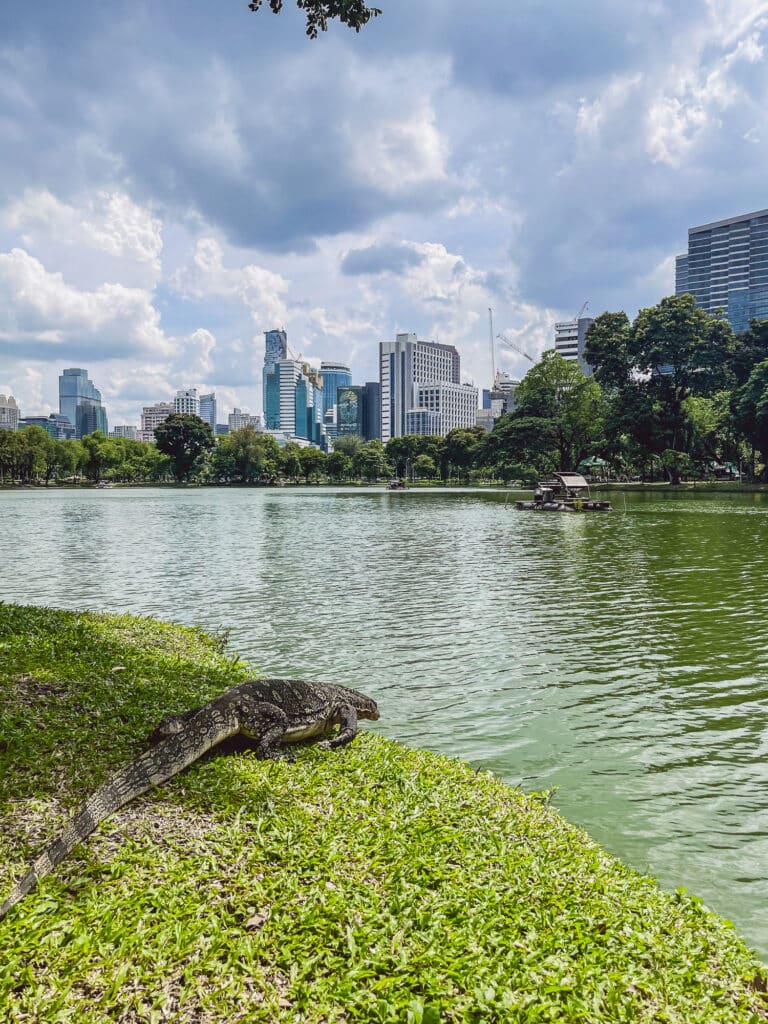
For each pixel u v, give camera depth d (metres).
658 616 17.05
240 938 4.12
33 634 11.49
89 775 6.27
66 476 175.25
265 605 18.83
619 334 102.25
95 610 18.06
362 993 3.67
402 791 6.58
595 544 34.44
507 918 4.47
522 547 33.75
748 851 6.64
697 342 94.50
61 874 4.72
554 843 5.89
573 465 103.44
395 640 14.74
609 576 23.81
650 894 5.28
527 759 8.75
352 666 12.78
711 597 19.52
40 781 6.10
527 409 100.56
